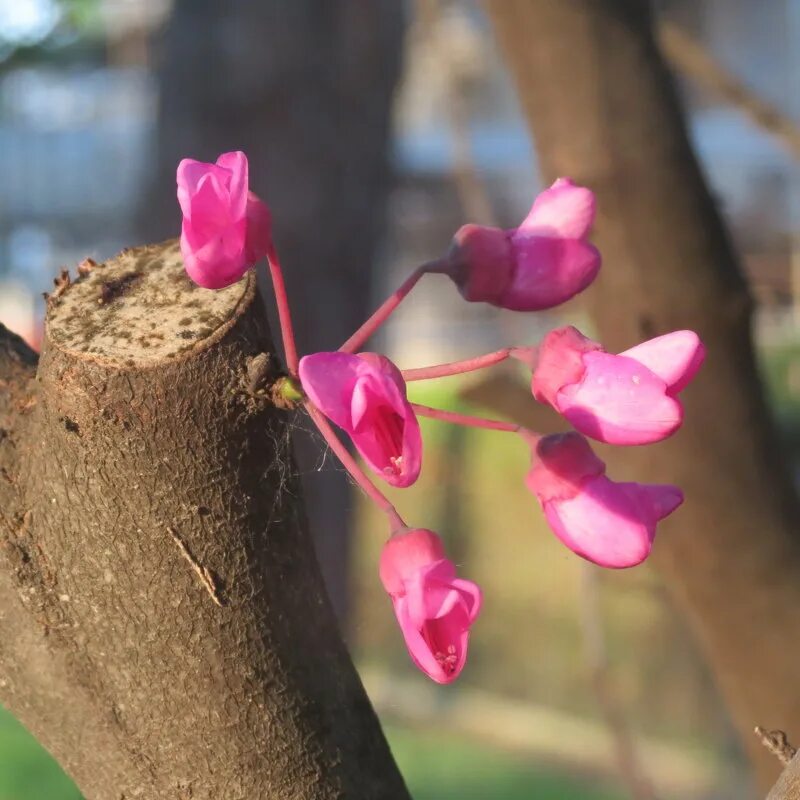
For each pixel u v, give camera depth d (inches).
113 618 13.4
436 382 91.0
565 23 18.5
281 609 13.5
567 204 13.8
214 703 13.4
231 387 13.1
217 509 13.2
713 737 55.1
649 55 18.8
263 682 13.4
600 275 19.0
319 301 42.9
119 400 13.0
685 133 18.9
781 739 13.7
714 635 19.4
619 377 12.9
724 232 19.1
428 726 59.5
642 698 57.7
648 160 18.5
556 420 20.8
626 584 24.9
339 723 13.7
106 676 13.5
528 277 13.7
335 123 43.1
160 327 13.1
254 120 42.3
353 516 45.6
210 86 42.2
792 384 55.9
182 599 13.3
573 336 13.1
